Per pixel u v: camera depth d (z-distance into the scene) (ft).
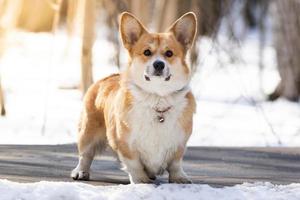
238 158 27.30
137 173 19.47
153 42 19.56
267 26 87.71
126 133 19.20
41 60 66.49
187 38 20.33
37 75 58.03
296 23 49.24
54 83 53.62
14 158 25.72
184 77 19.44
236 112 43.14
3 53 60.49
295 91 49.70
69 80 54.54
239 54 63.87
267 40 84.17
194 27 20.38
